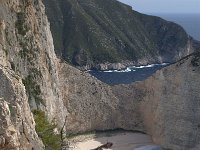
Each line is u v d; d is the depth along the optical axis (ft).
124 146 286.87
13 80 86.53
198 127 268.00
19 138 77.20
